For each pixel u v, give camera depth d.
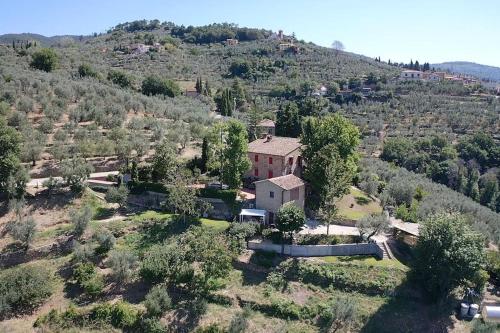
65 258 50.88
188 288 47.81
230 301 46.94
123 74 143.12
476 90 191.12
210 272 46.84
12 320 43.12
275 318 45.78
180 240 53.50
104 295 46.41
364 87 195.88
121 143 74.00
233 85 166.38
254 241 54.75
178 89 146.25
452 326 46.47
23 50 147.50
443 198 83.31
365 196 76.50
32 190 60.75
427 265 47.97
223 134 73.94
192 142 89.50
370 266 51.81
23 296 44.09
